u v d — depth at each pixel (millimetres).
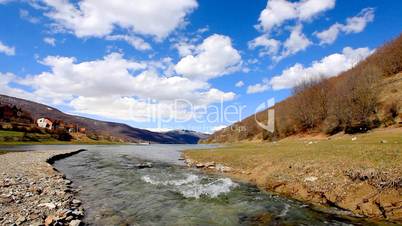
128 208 17781
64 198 18781
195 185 25656
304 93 109438
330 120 84562
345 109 76938
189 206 18469
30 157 45688
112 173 33750
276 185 23891
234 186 25141
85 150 88562
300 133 101000
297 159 28812
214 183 26672
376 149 26750
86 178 29453
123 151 88688
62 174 29344
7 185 20703
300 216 16281
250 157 37469
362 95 74750
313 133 92625
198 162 44156
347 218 15734
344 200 18109
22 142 129250
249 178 28828
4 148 81375
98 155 66688
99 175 31844
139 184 26172
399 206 15594
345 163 23156
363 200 17266
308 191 20859
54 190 20859
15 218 13625
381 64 109312
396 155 22812
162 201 19719
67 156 59500
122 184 26125
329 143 43438
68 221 14305
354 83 82812
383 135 47656
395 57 103750
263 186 24906
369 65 103062
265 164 30875
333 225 14656
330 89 103312
